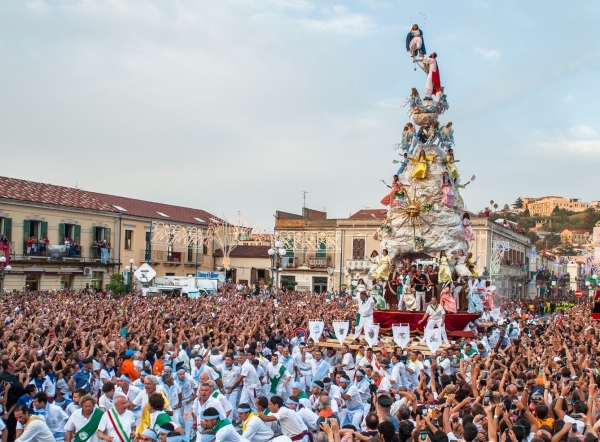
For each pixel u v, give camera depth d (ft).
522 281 264.72
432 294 100.53
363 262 213.25
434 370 49.80
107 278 195.52
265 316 91.91
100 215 194.59
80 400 35.45
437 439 28.81
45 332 65.26
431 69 111.14
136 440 33.50
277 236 211.61
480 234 200.95
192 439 47.78
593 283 256.11
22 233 169.68
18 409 34.55
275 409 36.70
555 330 84.43
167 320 83.71
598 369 53.98
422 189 105.60
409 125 109.60
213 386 38.29
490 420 30.99
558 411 36.47
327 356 72.13
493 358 53.72
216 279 185.88
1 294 129.70
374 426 31.55
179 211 244.83
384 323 93.71
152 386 38.78
